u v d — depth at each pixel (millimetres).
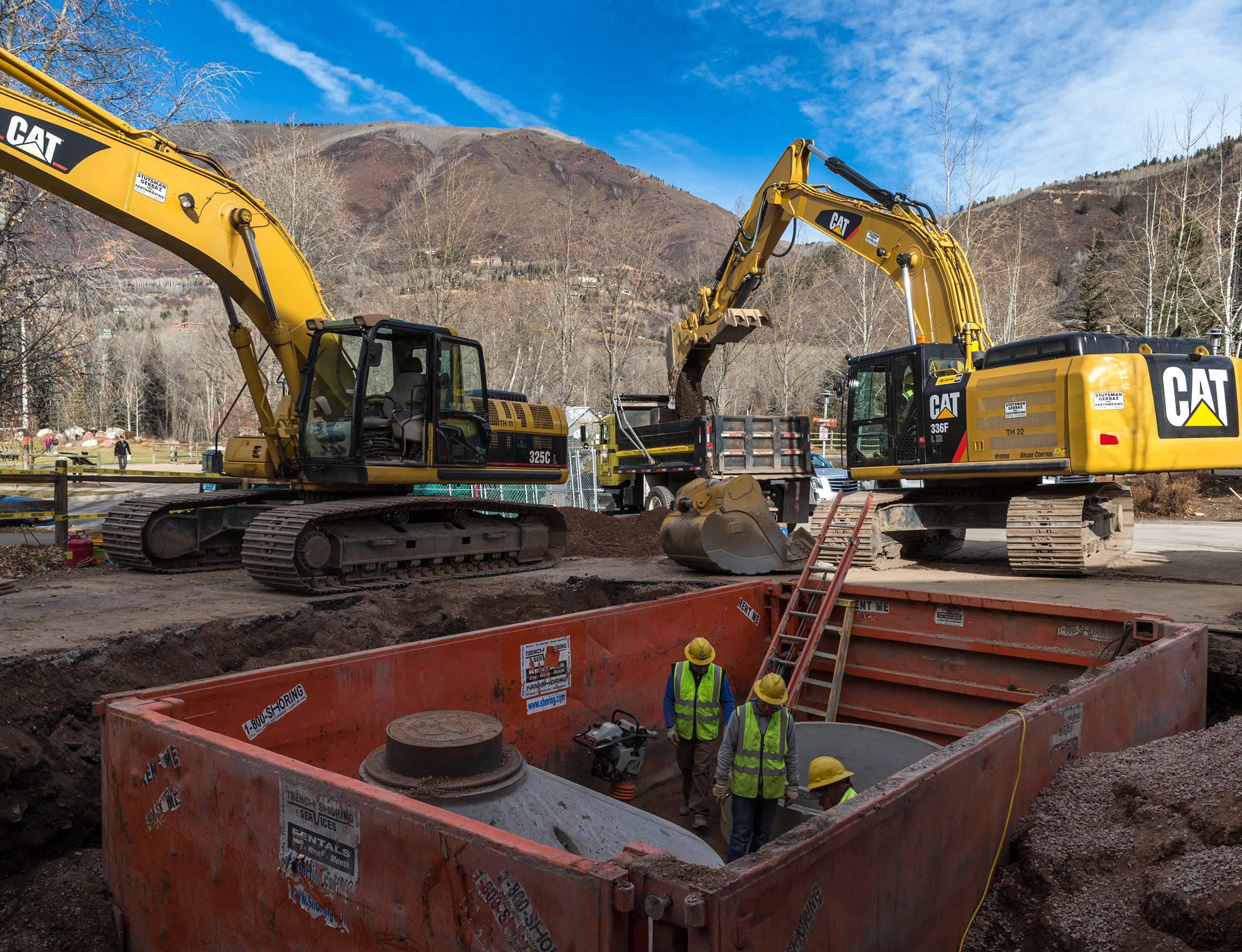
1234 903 3355
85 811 5879
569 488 23562
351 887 3008
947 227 26797
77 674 6430
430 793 3701
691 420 17281
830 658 8844
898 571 11883
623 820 4277
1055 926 3742
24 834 5570
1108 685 5078
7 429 15359
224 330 43188
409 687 5609
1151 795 4273
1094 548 11359
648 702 7703
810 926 2705
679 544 11273
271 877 3289
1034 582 10562
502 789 3879
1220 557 12812
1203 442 10469
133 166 9336
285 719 4867
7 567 10953
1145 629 6879
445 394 10898
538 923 2543
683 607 8148
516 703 6422
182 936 3693
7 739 5734
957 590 9797
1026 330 32781
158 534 10688
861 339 36406
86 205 9203
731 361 41312
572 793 4270
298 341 10812
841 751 6617
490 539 11117
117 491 28812
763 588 9234
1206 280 31484
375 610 9008
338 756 5168
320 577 9250
